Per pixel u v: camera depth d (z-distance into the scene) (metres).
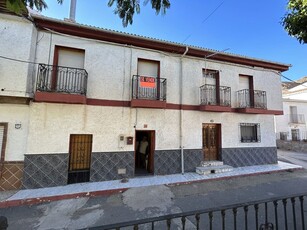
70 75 6.77
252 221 4.19
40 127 6.32
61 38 6.76
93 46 7.11
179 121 8.23
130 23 2.84
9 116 6.07
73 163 6.78
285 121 18.67
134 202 5.36
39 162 6.20
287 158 12.51
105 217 4.49
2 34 5.91
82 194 5.73
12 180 5.95
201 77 8.79
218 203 5.29
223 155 8.88
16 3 1.88
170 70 8.25
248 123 9.60
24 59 6.00
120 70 7.40
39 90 6.16
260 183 7.09
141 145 8.79
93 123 6.91
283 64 10.38
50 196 5.46
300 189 6.45
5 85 5.77
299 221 4.15
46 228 4.00
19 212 4.71
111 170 7.01
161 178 7.30
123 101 7.35
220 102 8.91
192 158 8.27
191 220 4.30
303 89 20.80
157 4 2.67
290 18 3.06
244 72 9.73
